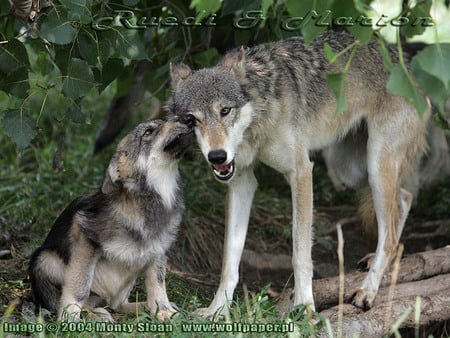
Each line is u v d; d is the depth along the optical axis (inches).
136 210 358.3
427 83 262.7
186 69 395.2
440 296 376.2
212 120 366.3
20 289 404.5
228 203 409.7
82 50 365.7
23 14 355.9
